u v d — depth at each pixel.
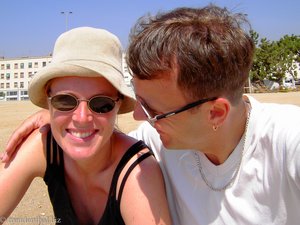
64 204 0.68
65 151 0.61
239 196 0.58
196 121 0.55
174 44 0.51
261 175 0.56
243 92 0.57
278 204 0.55
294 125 0.52
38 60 22.94
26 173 0.68
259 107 0.57
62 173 0.68
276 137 0.53
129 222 0.60
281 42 16.66
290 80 18.47
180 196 0.64
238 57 0.53
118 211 0.62
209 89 0.52
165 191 0.65
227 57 0.52
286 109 0.56
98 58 0.58
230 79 0.53
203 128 0.55
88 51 0.59
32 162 0.68
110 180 0.64
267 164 0.55
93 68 0.56
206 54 0.51
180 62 0.51
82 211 0.69
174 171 0.65
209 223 0.61
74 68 0.56
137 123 2.87
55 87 0.59
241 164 0.57
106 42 0.60
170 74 0.52
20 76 23.38
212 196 0.60
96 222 0.68
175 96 0.53
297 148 0.50
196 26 0.52
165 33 0.52
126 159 0.63
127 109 0.66
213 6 0.57
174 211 0.67
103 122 0.59
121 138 0.67
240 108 0.56
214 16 0.55
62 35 0.62
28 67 23.16
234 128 0.57
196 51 0.50
